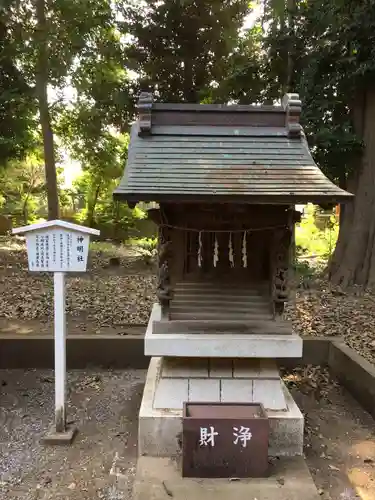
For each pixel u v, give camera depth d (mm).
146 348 3594
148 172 3426
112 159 14328
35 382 5477
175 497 3074
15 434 4188
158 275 3746
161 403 3812
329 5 8461
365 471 3664
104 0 11258
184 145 3811
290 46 9445
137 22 11461
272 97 10445
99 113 12266
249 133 3932
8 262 11164
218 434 3301
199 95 11867
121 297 8516
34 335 6105
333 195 3127
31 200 18656
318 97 8734
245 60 11375
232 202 3146
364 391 4891
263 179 3355
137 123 4125
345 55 8469
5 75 10438
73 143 14172
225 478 3320
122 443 4059
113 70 12273
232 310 3828
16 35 10664
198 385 3850
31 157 16078
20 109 10664
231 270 3863
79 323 7043
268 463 3441
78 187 20000
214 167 3516
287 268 3656
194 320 3773
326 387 5477
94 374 5793
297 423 3703
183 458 3314
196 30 11469
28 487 3389
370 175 8648
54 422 4438
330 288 8648
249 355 3619
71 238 3959
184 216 3695
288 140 3895
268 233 3814
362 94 8586
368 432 4355
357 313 7293
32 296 8289
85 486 3410
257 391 3830
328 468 3697
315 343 6059
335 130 8469
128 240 16844
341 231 9242
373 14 7715
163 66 11695
